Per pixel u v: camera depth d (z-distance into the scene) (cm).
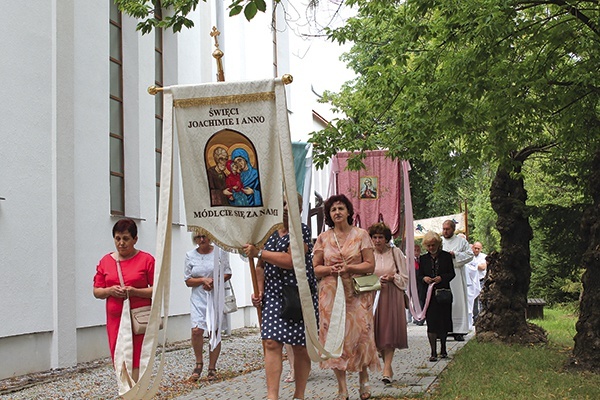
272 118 686
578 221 1706
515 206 1627
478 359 1304
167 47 1859
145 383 689
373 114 1434
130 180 1625
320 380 1135
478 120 1325
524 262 1617
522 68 1291
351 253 921
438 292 1340
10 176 1190
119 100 1619
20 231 1207
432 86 1268
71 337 1309
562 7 1215
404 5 1291
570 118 1416
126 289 780
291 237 680
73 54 1368
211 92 688
